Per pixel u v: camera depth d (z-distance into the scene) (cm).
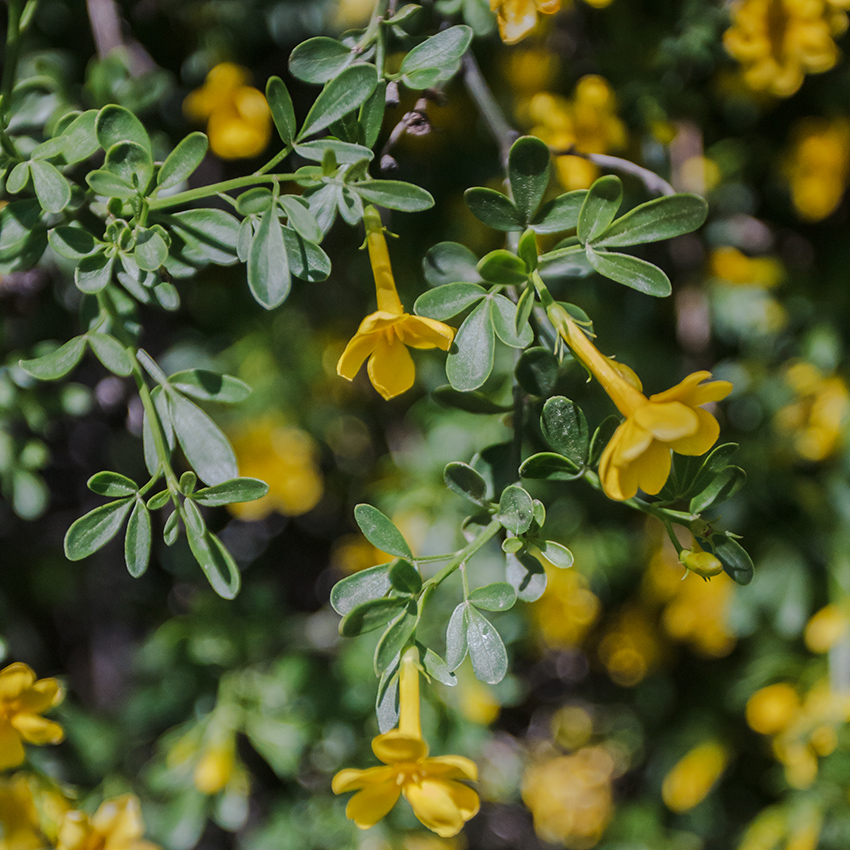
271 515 54
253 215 27
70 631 55
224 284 43
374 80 27
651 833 50
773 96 39
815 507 42
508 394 35
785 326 44
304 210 27
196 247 28
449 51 28
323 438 47
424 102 29
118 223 28
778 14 33
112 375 37
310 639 47
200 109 35
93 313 29
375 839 40
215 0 37
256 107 34
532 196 27
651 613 52
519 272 27
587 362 27
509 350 35
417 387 44
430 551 40
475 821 58
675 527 45
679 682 54
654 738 54
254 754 52
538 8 29
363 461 49
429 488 41
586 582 43
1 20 35
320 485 46
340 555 50
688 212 27
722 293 43
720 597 44
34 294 35
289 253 28
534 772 51
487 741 46
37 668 52
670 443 27
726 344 45
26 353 32
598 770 51
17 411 32
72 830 31
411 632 27
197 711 42
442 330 27
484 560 40
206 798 41
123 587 52
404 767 27
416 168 38
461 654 27
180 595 50
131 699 46
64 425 45
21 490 32
